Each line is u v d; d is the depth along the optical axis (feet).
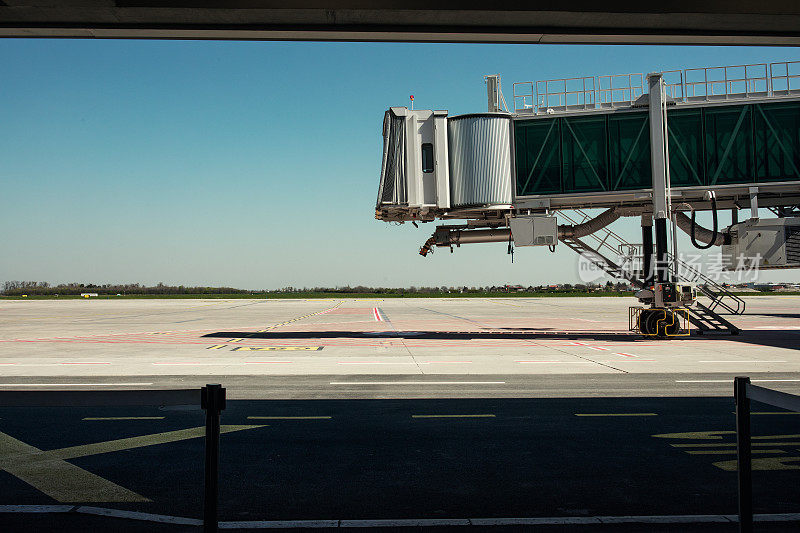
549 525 15.35
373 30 26.32
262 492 17.98
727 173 61.26
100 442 24.03
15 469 20.39
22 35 26.86
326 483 18.84
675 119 62.54
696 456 21.76
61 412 30.17
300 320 118.62
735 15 25.03
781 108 60.95
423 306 189.78
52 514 16.24
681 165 62.08
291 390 36.27
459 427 26.43
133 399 11.64
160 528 15.29
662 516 15.93
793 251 61.46
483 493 17.88
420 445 23.40
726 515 15.98
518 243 64.59
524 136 64.18
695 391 35.45
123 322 115.34
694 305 72.02
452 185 63.52
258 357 54.44
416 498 17.44
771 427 26.14
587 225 71.26
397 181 62.95
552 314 135.23
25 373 44.21
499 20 25.53
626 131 63.10
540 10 24.63
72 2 23.59
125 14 24.80
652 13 24.90
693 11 24.75
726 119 61.62
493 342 68.28
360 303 226.17
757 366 46.55
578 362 49.55
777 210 66.85
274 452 22.40
